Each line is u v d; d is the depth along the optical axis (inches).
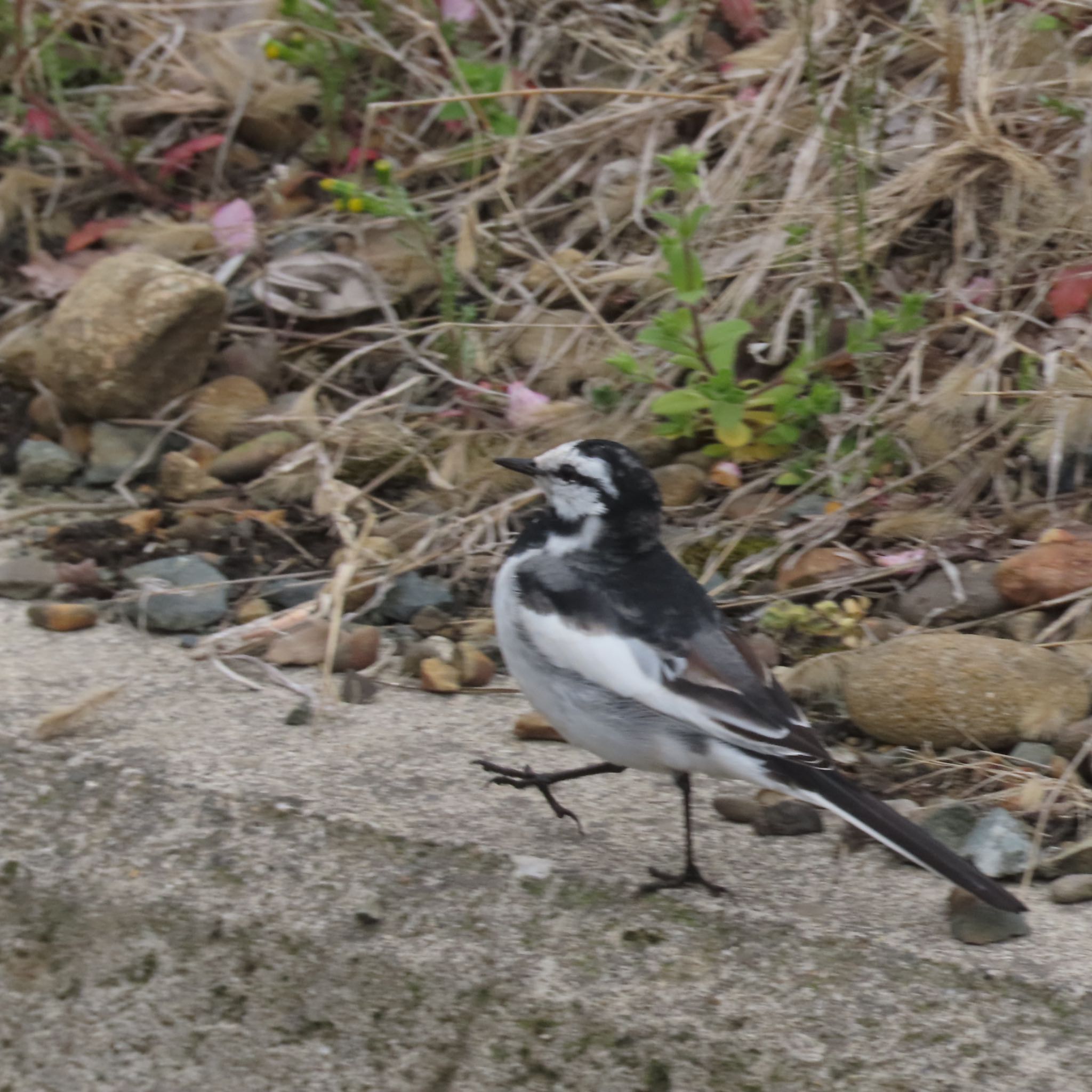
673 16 506.0
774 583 368.2
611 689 257.9
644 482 278.4
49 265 482.6
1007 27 474.3
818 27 474.3
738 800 289.4
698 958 250.7
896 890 263.0
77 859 285.3
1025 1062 230.4
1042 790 286.2
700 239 452.4
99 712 317.7
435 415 428.5
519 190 491.5
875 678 311.9
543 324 439.5
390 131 508.7
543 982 253.8
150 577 371.6
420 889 268.1
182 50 552.1
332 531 394.6
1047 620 342.3
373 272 467.8
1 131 532.1
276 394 448.5
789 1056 239.5
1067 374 382.9
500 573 282.7
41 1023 279.4
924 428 390.0
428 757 306.0
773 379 428.1
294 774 294.8
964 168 434.6
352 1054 261.6
